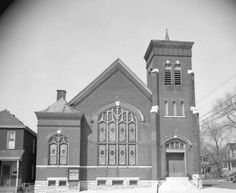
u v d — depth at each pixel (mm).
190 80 40031
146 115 39031
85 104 38250
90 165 36719
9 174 37469
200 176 37219
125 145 37938
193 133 38375
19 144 38000
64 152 35688
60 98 38656
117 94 39000
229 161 92000
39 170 34812
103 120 38188
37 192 34281
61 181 34875
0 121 38188
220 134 81000
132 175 37219
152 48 41062
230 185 46188
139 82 39719
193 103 39531
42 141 35469
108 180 36688
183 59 40812
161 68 40219
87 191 34406
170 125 38469
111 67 39594
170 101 39312
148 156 37938
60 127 36031
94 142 37312
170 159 38062
